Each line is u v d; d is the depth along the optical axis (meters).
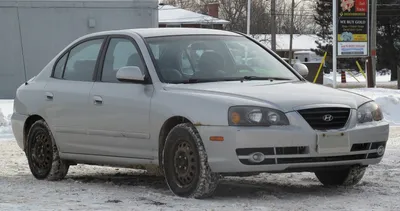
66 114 9.53
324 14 70.38
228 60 9.05
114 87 8.98
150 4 31.02
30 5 29.92
